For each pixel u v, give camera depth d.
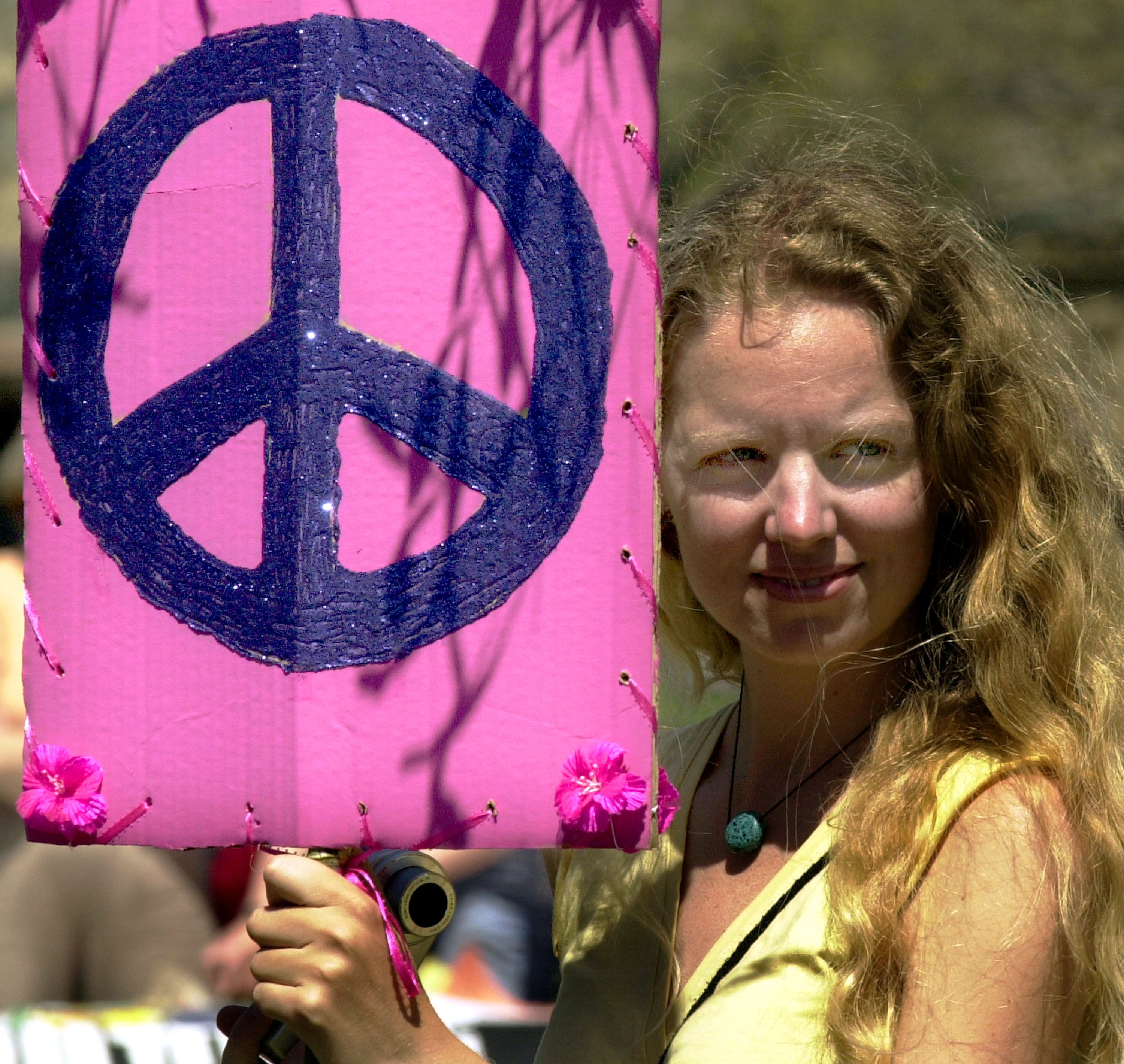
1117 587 5.77
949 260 5.51
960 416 5.34
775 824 5.71
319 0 5.19
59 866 10.76
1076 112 21.64
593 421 5.17
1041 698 5.27
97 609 5.27
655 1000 5.64
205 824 5.14
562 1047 5.78
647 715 5.10
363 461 5.15
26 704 5.30
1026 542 5.43
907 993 4.91
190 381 5.24
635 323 5.18
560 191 5.20
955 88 21.44
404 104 5.18
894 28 21.73
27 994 10.48
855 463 5.25
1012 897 4.82
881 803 5.13
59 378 5.35
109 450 5.29
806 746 5.75
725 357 5.33
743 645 5.95
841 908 5.04
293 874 5.03
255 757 5.11
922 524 5.37
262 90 5.21
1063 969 4.88
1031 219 20.91
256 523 5.16
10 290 24.08
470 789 5.08
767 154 6.85
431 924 5.27
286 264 5.18
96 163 5.35
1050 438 5.57
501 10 5.21
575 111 5.20
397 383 5.16
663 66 20.89
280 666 5.10
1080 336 7.05
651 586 5.12
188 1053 9.25
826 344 5.22
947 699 5.41
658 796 5.14
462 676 5.11
